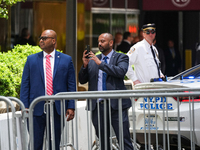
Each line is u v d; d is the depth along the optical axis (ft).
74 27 67.62
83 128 52.19
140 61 55.26
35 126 40.01
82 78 42.73
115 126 40.83
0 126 36.73
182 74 52.24
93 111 41.45
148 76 55.42
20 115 35.24
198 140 40.37
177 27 123.44
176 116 40.73
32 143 35.55
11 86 51.19
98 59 40.75
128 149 40.81
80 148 50.78
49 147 40.68
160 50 82.58
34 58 40.83
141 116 42.88
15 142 34.73
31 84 40.52
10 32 88.22
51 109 37.11
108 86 41.09
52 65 40.86
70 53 67.62
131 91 39.52
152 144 42.78
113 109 40.52
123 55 41.98
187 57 122.83
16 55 57.31
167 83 42.60
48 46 40.52
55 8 91.25
